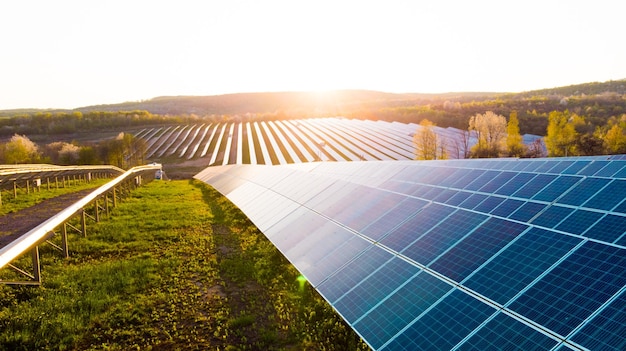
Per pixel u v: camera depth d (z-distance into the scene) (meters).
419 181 16.59
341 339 11.59
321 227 15.74
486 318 7.59
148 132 145.12
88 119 159.75
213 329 12.45
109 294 14.84
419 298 8.98
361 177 20.31
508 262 8.90
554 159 13.94
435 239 11.27
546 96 167.50
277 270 16.95
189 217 28.89
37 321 12.34
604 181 10.65
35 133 140.25
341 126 139.62
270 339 11.66
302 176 25.61
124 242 22.30
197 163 98.62
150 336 12.13
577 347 6.21
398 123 139.62
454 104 153.25
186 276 16.81
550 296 7.43
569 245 8.61
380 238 12.62
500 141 77.88
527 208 10.96
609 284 7.04
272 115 190.50
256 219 21.91
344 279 11.13
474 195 13.22
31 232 15.71
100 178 61.44
